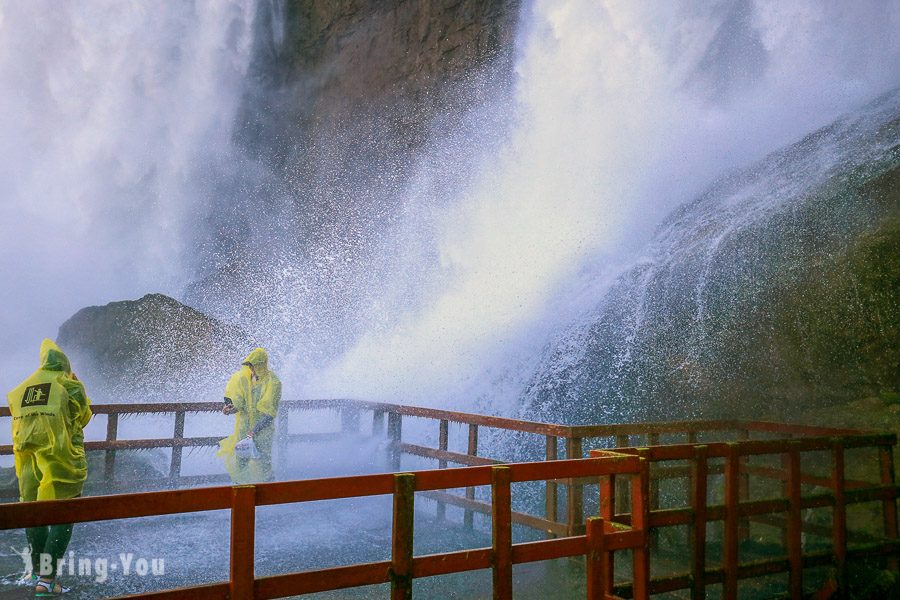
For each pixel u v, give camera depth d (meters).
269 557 6.01
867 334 8.21
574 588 5.32
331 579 3.39
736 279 10.00
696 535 4.62
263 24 33.38
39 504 2.89
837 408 7.95
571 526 5.82
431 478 3.66
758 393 8.66
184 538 6.52
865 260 8.70
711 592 5.67
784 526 6.23
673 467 6.70
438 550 6.32
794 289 9.17
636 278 11.72
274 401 6.92
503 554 3.78
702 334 9.69
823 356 8.43
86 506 2.97
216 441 8.02
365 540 6.57
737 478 4.84
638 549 4.14
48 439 4.98
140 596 3.02
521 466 3.88
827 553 5.33
